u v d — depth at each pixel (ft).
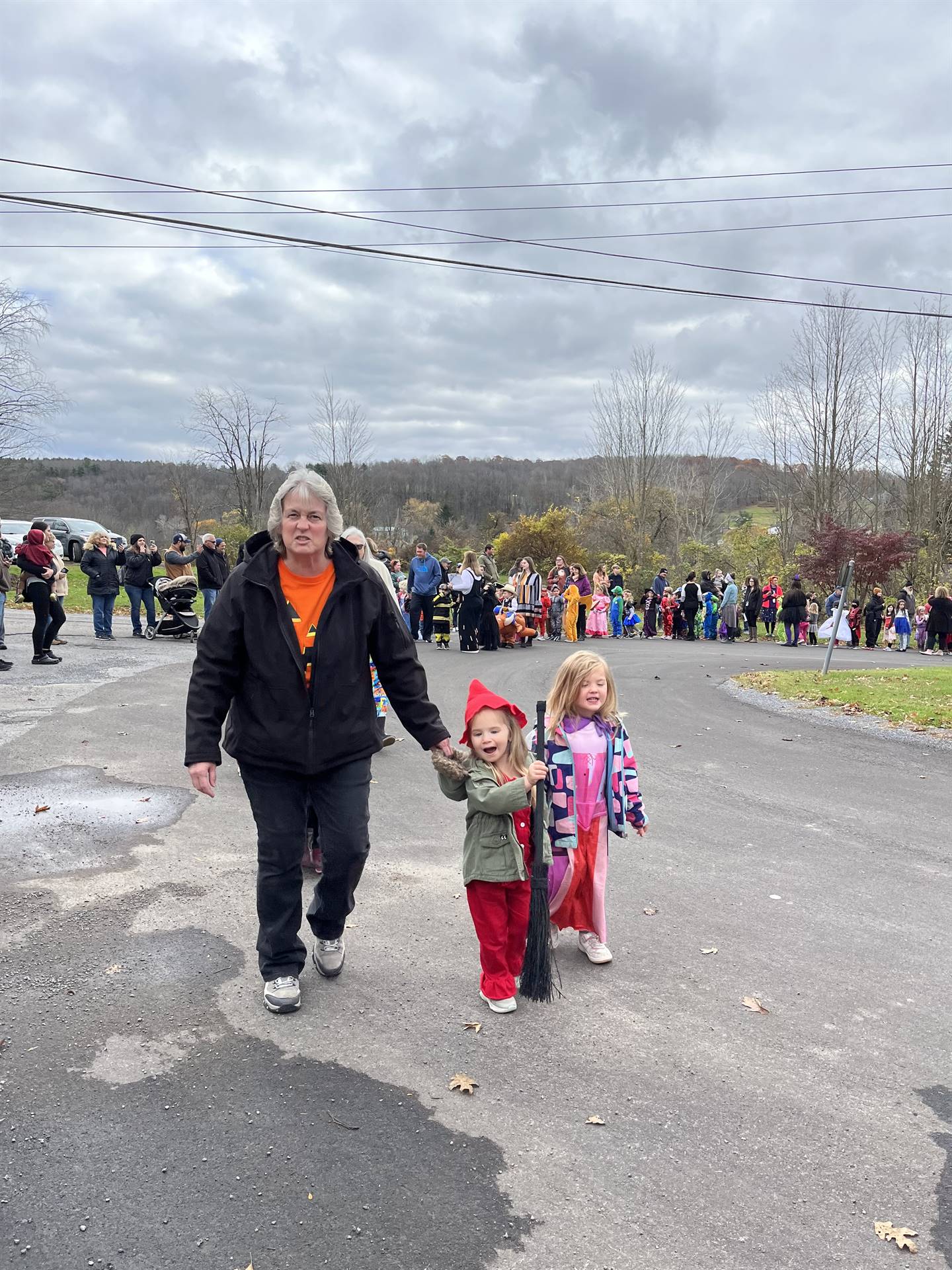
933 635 76.64
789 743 31.27
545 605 74.84
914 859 18.85
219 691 10.91
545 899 12.00
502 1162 8.73
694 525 182.80
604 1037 11.18
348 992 12.05
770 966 13.44
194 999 11.64
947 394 126.41
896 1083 10.38
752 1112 9.70
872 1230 7.97
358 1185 8.32
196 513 133.08
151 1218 7.82
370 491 142.31
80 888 15.17
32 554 38.47
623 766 13.24
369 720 11.36
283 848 11.16
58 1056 10.25
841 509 142.61
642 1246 7.70
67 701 30.96
